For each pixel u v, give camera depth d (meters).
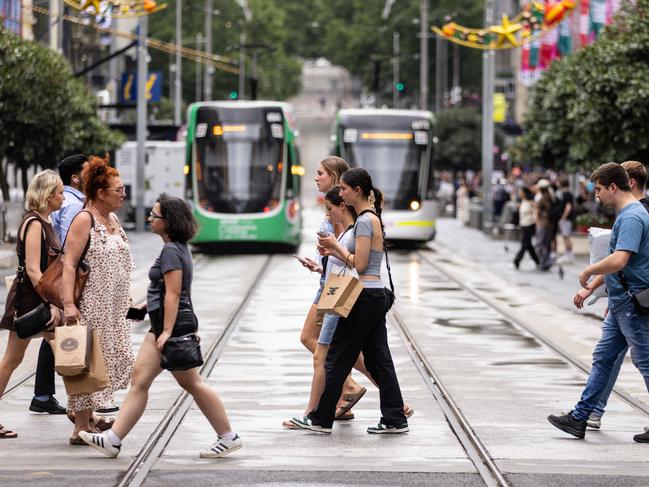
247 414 25.02
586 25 76.94
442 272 64.12
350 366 23.02
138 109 94.50
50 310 22.14
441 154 159.12
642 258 22.42
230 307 45.88
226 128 74.50
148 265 64.31
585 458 21.08
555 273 63.50
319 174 24.31
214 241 74.00
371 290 22.72
